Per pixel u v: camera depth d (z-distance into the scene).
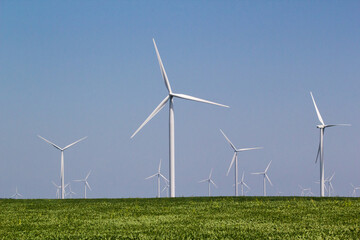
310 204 29.12
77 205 31.03
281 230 18.59
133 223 21.36
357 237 16.86
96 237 17.61
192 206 29.03
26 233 18.78
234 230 18.75
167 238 17.08
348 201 30.84
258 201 31.70
